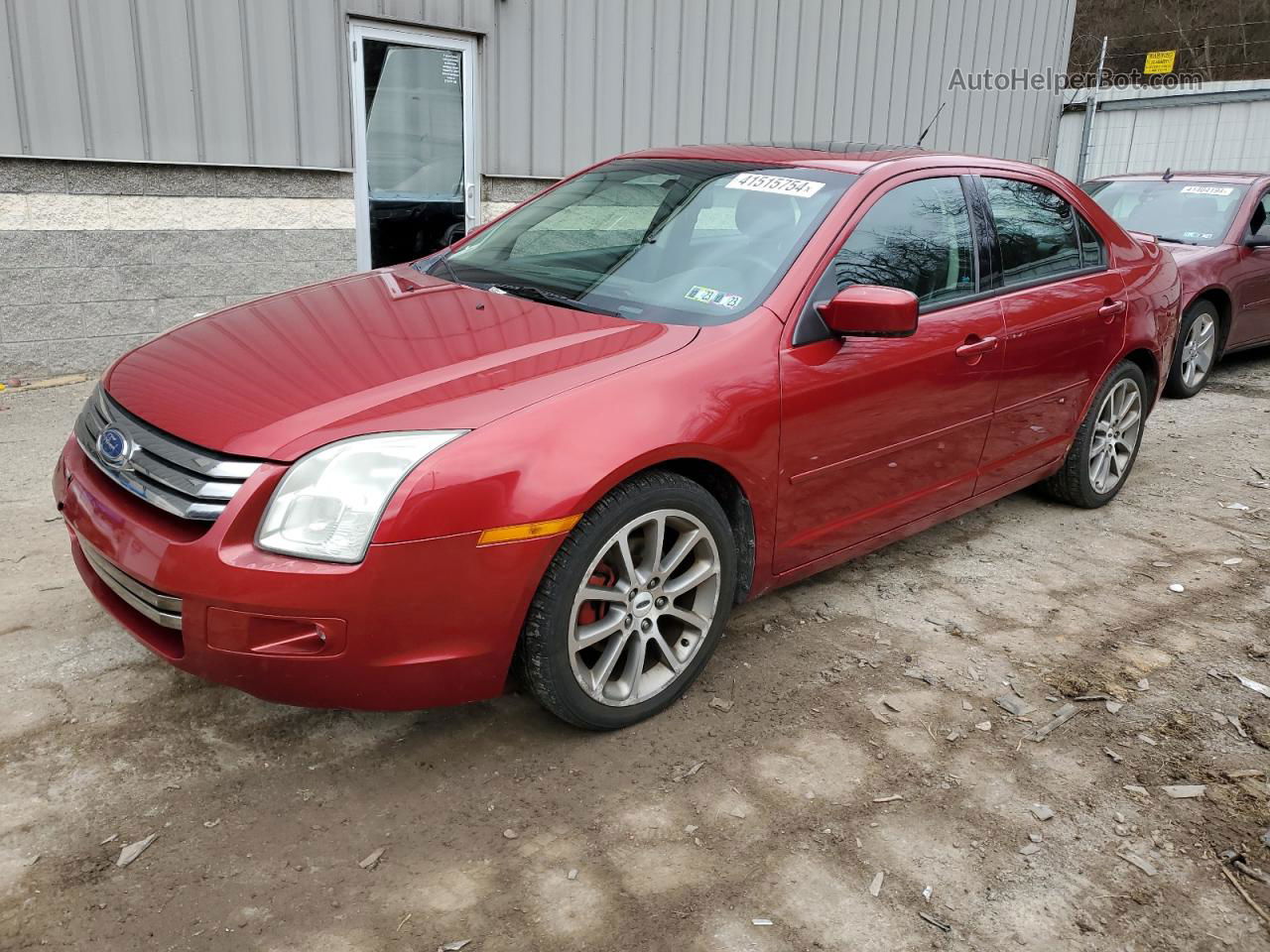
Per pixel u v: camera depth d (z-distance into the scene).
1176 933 2.26
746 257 3.29
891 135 10.85
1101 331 4.38
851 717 3.02
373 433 2.39
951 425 3.69
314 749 2.72
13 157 5.93
